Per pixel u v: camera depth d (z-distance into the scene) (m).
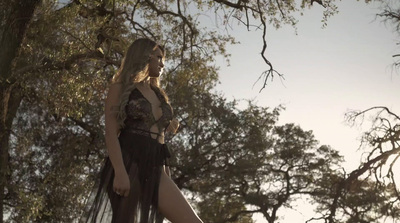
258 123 33.53
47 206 21.25
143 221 3.72
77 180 22.53
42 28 14.74
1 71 14.62
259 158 34.91
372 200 24.94
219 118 32.09
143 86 4.03
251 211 37.31
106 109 3.91
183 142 32.34
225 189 35.75
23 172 21.03
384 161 23.34
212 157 33.00
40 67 15.31
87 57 15.86
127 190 3.70
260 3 18.73
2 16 14.47
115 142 3.81
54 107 16.55
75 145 24.31
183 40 19.44
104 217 3.81
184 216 3.78
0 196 17.94
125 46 16.98
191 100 27.95
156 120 3.96
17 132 21.45
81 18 16.91
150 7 18.92
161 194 3.80
